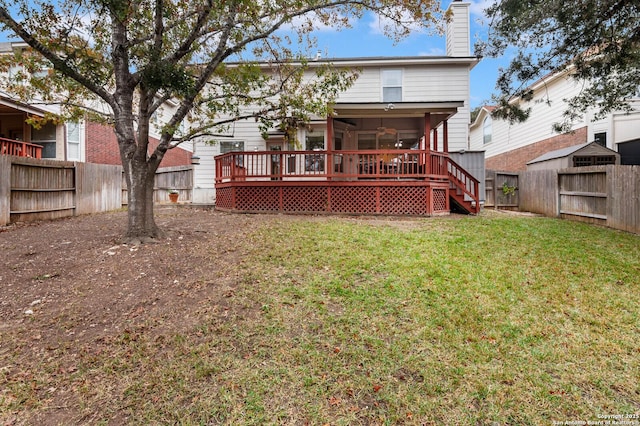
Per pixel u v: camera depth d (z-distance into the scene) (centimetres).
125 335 326
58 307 380
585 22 721
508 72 905
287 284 431
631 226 746
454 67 1371
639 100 1343
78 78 545
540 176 1136
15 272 465
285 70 807
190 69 650
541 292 414
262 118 731
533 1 728
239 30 653
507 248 598
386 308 372
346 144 1409
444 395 247
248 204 1075
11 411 239
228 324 342
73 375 274
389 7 665
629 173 753
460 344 307
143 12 567
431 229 760
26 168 802
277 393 251
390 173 1069
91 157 1414
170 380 265
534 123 1791
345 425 222
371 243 611
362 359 287
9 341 320
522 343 309
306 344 309
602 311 367
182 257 527
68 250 554
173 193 1377
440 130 1468
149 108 616
